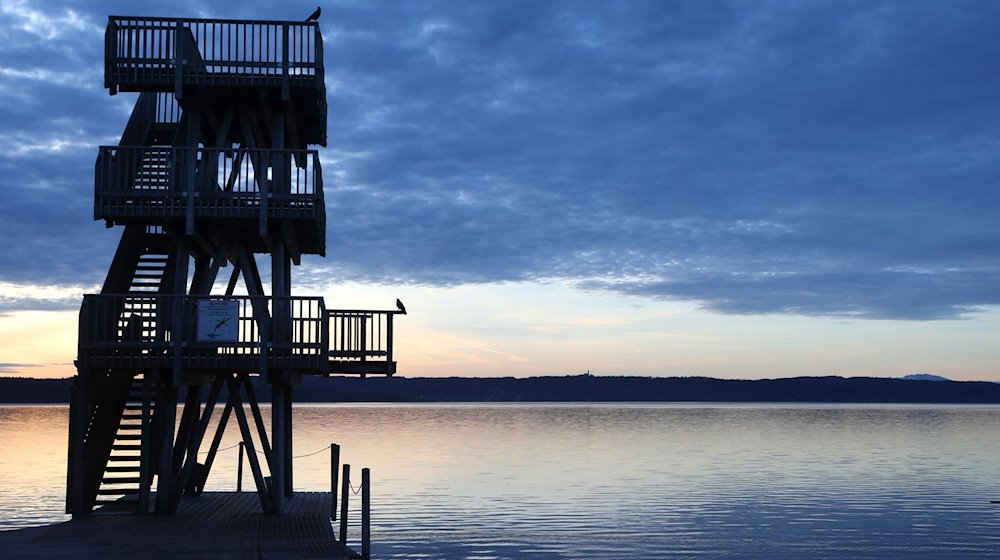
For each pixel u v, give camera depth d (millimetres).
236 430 120688
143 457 20781
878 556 27953
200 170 20344
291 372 21484
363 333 21656
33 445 81625
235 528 18781
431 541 28875
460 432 116188
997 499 41875
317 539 17375
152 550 16109
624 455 71188
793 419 187000
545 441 93375
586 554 27266
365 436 102562
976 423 162750
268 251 23938
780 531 32000
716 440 96688
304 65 20766
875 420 180750
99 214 20000
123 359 19969
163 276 22562
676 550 28250
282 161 20594
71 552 15883
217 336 20109
